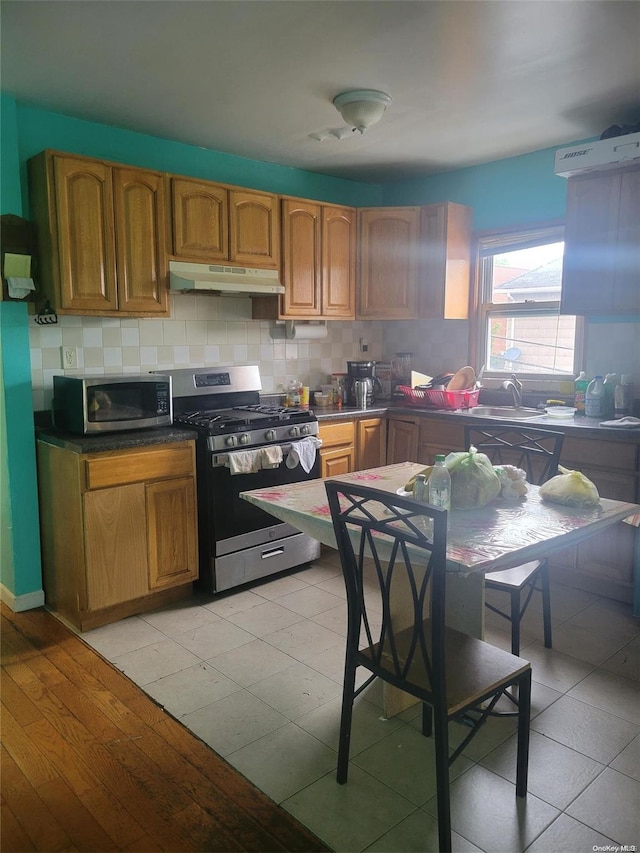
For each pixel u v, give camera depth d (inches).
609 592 125.1
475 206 164.1
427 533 72.5
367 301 166.4
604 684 95.4
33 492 121.2
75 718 88.0
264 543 133.4
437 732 62.8
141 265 123.0
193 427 126.0
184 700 92.0
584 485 84.6
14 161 112.3
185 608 122.7
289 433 136.5
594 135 137.3
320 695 93.0
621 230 125.4
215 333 151.3
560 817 69.3
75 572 113.0
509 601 124.4
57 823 69.4
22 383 117.5
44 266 115.7
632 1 80.5
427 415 152.6
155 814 70.5
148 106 117.5
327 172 168.4
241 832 67.7
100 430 115.4
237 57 96.8
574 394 147.9
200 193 130.9
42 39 90.5
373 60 98.3
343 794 73.2
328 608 122.1
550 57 97.7
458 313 165.2
